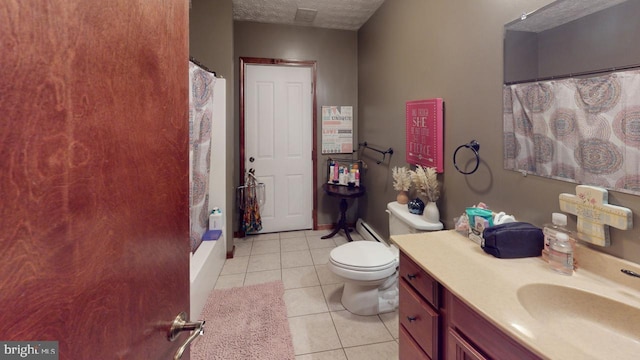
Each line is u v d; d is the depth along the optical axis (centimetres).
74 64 37
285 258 289
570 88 103
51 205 34
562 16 105
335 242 331
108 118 43
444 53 180
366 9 295
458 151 169
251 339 172
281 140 355
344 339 173
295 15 313
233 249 299
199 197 227
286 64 342
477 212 131
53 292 35
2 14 29
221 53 278
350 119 364
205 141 231
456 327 93
